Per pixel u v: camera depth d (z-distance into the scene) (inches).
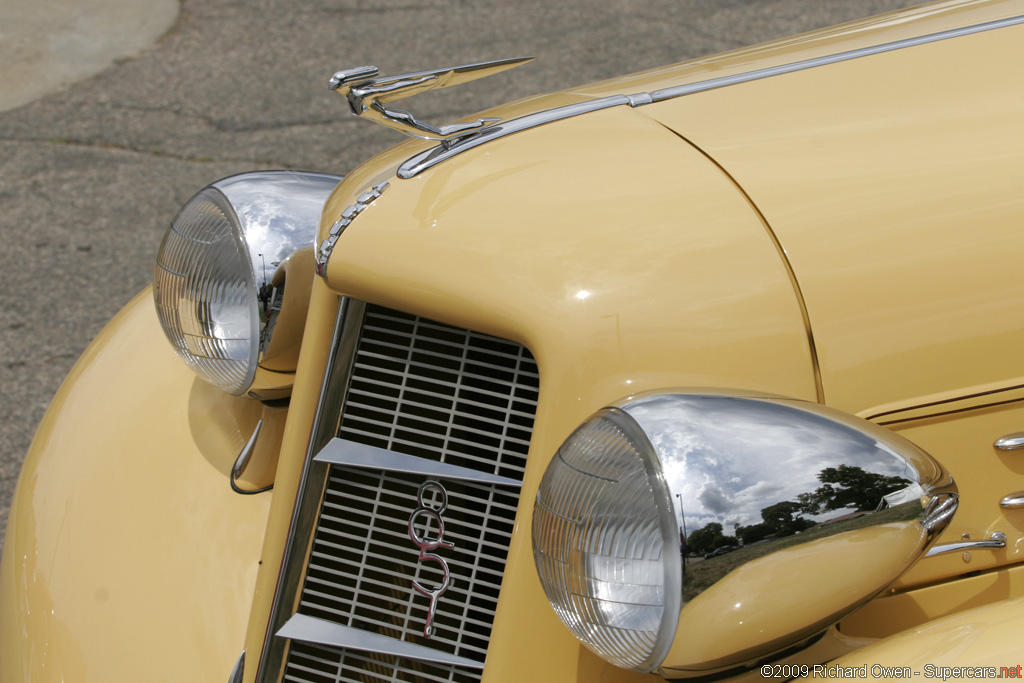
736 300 107.0
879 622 110.8
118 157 269.3
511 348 108.9
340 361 111.4
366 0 376.5
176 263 118.1
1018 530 111.7
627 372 106.0
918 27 123.1
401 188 111.7
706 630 102.1
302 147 267.9
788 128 113.7
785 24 336.8
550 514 104.1
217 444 119.1
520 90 293.7
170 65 325.1
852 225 109.1
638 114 116.5
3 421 173.8
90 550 115.2
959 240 109.4
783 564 102.0
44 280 217.9
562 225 108.7
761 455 102.4
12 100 305.1
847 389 107.7
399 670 111.9
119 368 123.1
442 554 111.7
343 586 112.7
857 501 102.7
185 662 112.3
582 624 103.4
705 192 109.9
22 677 112.3
